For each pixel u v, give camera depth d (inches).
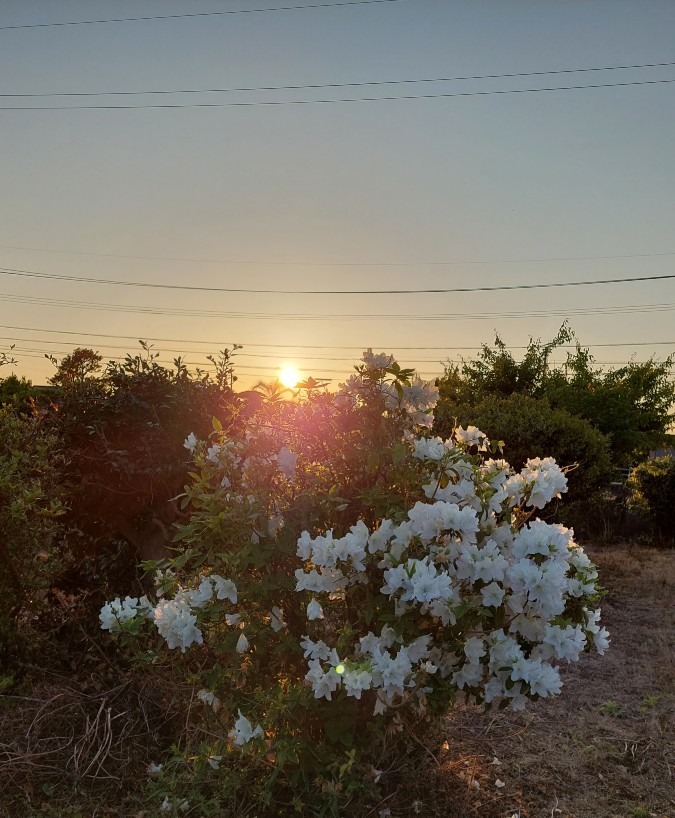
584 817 146.9
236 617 136.3
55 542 204.2
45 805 134.2
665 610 338.0
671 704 211.0
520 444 418.6
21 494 178.5
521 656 129.6
